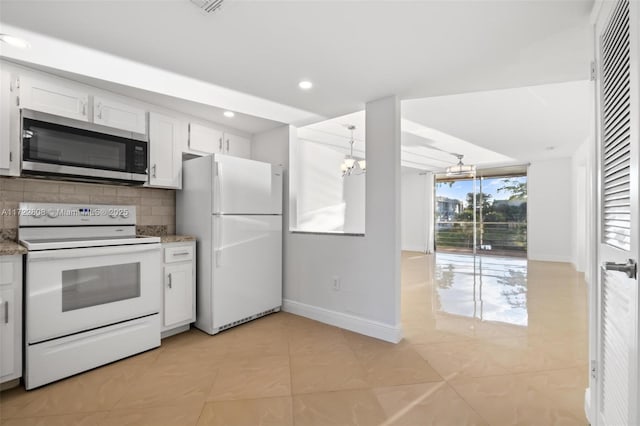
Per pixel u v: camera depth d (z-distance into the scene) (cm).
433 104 335
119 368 216
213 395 184
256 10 154
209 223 278
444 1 146
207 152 322
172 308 265
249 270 303
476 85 240
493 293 411
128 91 250
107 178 243
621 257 110
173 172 291
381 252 266
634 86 98
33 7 151
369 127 274
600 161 136
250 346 252
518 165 734
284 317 321
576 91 302
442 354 236
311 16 159
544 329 285
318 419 163
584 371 210
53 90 221
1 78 200
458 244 817
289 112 300
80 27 168
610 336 123
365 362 224
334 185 488
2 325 181
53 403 176
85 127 232
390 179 260
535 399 179
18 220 225
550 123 404
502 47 185
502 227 757
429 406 174
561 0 143
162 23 165
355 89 248
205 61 205
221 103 277
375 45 185
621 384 110
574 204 620
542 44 181
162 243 258
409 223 884
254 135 373
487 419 162
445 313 330
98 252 216
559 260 671
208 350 245
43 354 193
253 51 193
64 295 202
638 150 95
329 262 303
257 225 311
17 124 206
